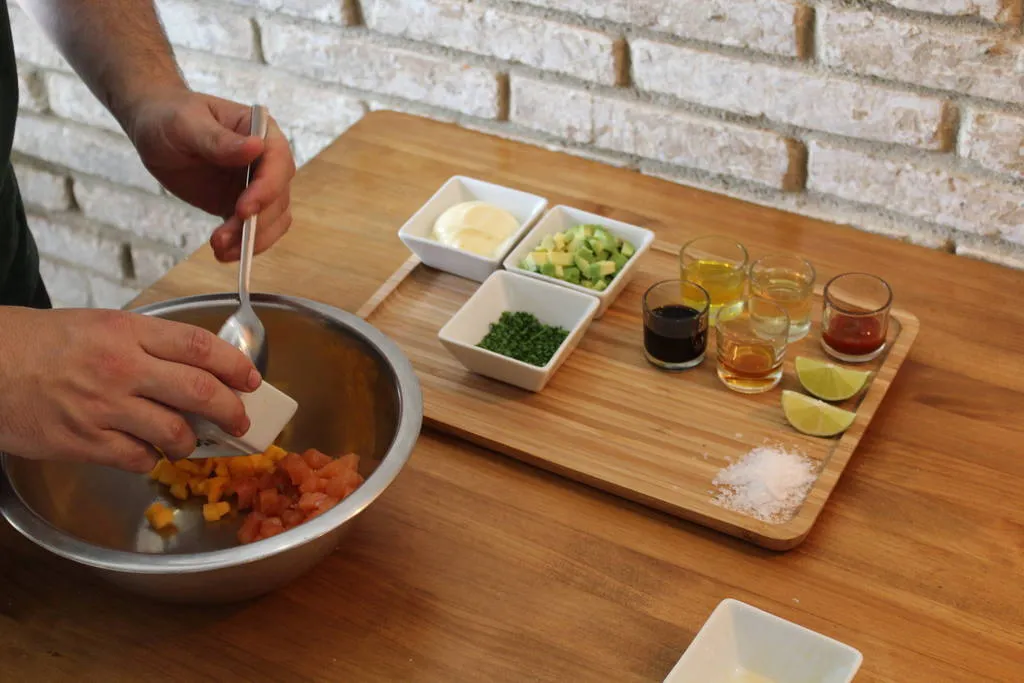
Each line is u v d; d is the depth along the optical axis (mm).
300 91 1679
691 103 1390
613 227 1270
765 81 1315
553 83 1468
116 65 1129
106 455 810
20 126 1992
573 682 835
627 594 902
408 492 1002
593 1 1365
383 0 1516
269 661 857
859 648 851
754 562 927
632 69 1399
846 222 1375
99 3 1145
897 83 1245
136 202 1981
